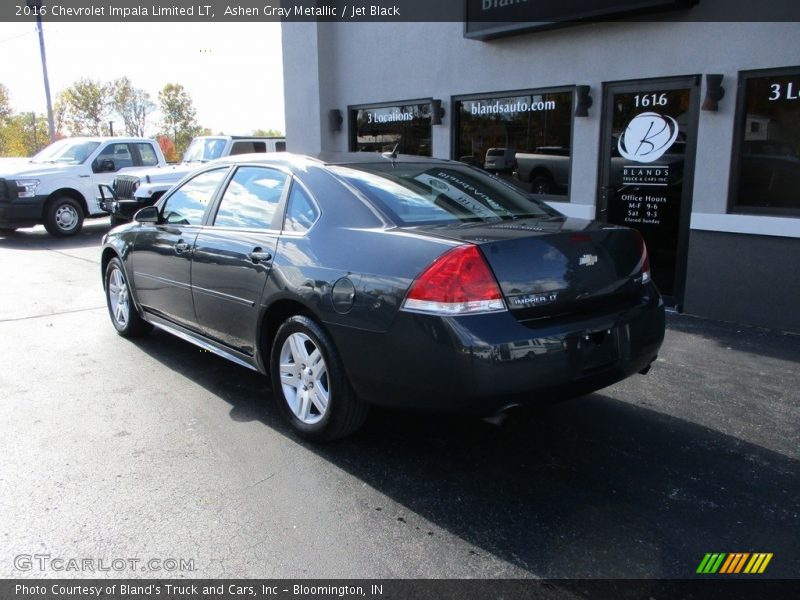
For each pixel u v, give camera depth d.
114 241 5.85
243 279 4.16
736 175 6.34
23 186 12.97
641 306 3.65
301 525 3.06
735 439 3.96
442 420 4.24
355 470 3.58
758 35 6.00
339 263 3.53
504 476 3.53
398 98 9.67
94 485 3.40
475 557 2.84
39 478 3.47
